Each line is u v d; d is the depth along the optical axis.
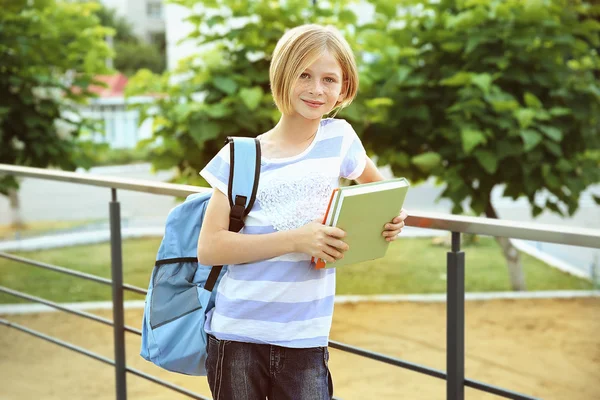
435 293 7.55
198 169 5.96
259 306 1.61
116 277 2.62
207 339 1.73
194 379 5.43
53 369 5.48
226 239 1.58
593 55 5.92
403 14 6.15
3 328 6.38
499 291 7.87
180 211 1.80
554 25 5.44
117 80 27.36
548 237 1.55
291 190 1.59
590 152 5.98
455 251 1.74
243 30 5.76
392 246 10.37
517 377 5.21
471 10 5.61
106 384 5.21
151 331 1.75
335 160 1.64
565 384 5.06
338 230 1.49
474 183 6.46
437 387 5.11
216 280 1.73
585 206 14.28
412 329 6.20
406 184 1.55
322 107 1.60
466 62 5.77
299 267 1.60
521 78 5.50
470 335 6.09
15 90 6.35
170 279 1.79
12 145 6.40
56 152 6.38
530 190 5.68
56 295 7.74
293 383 1.65
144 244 10.89
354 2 6.12
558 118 5.61
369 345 5.83
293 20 5.78
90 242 11.12
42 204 16.39
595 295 7.13
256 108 5.59
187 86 5.86
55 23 6.59
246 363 1.66
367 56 6.64
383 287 7.84
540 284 8.16
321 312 1.64
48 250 10.49
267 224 1.59
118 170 23.52
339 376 5.31
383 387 5.11
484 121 5.40
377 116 5.68
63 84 6.75
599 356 5.54
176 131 5.81
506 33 5.46
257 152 1.60
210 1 5.78
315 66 1.58
